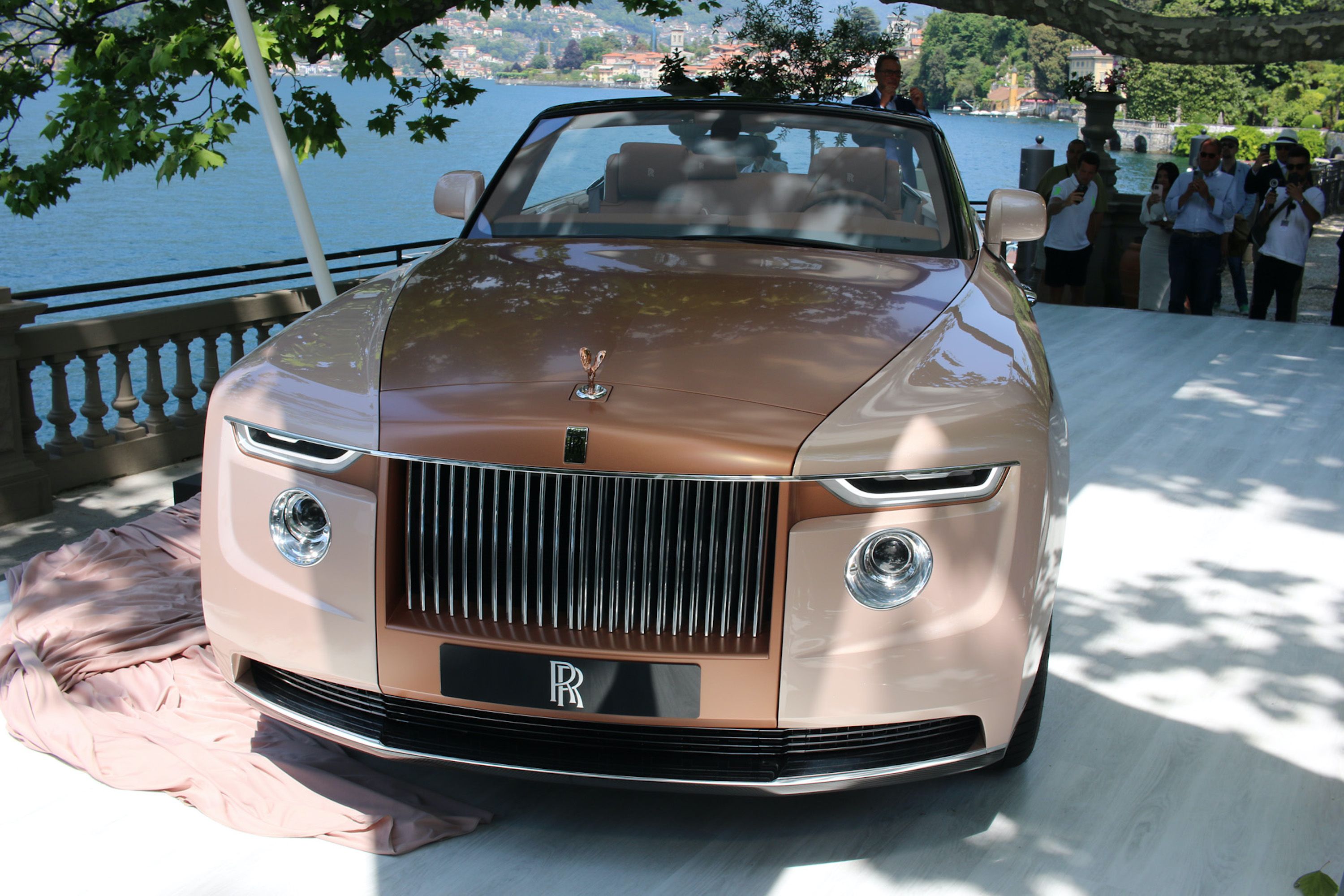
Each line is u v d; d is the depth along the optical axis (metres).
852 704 2.03
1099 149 13.28
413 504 2.07
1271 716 2.89
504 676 2.06
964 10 8.09
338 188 59.78
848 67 11.92
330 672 2.14
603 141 3.57
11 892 2.12
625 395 2.10
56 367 5.33
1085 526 4.20
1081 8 7.86
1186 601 3.57
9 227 42.12
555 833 2.35
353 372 2.27
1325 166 22.28
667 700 2.03
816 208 3.31
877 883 2.22
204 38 6.32
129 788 2.43
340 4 6.81
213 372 6.04
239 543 2.21
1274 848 2.36
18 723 2.62
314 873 2.20
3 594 3.45
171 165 6.35
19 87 7.64
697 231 3.27
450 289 2.71
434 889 2.16
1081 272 10.62
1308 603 3.57
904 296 2.70
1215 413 5.78
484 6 8.80
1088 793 2.54
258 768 2.48
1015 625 2.09
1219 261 9.88
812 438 2.01
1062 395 6.11
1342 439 5.38
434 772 2.57
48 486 5.09
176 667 2.95
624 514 2.02
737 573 2.03
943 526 2.02
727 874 2.23
